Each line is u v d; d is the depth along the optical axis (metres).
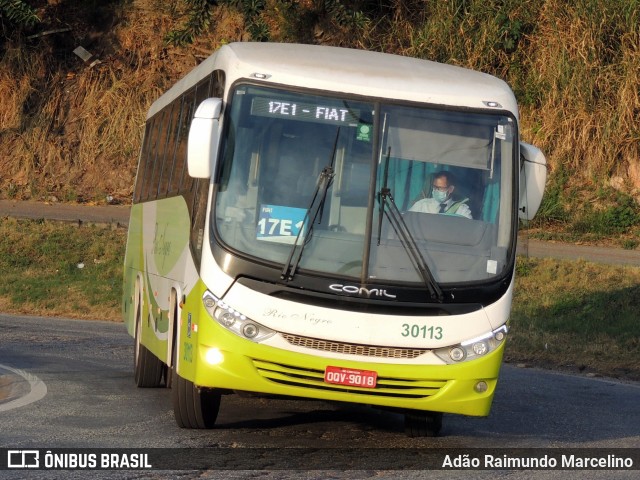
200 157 10.91
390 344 10.84
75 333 23.83
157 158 17.31
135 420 12.74
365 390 10.84
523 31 39.25
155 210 16.30
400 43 41.34
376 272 10.95
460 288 11.09
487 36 39.00
